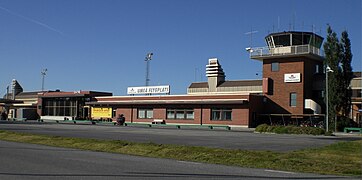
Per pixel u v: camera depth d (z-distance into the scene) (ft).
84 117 261.85
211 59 264.72
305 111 185.16
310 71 193.16
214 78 261.85
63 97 273.33
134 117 230.27
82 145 73.56
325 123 173.17
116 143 72.13
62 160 51.26
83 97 263.08
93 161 50.29
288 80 190.19
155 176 38.09
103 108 246.88
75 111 267.80
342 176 40.50
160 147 64.59
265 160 50.52
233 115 190.80
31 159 52.13
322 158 52.47
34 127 152.76
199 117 201.87
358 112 187.11
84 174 38.86
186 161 51.78
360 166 46.21
